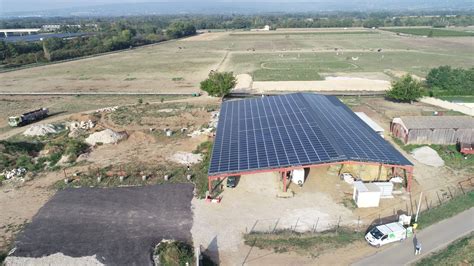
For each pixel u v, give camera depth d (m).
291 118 52.66
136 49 198.62
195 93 95.00
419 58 143.12
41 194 44.69
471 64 126.50
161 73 125.56
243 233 36.09
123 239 35.47
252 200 41.84
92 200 42.69
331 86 99.94
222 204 41.19
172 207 40.75
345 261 31.69
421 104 81.00
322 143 42.91
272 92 94.12
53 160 54.59
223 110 63.03
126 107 81.94
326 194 42.91
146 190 44.59
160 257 32.59
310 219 38.19
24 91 102.94
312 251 33.19
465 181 45.91
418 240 33.91
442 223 36.16
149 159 53.88
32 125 71.69
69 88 105.88
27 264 32.53
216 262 32.19
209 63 144.00
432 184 45.25
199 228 37.00
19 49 168.50
